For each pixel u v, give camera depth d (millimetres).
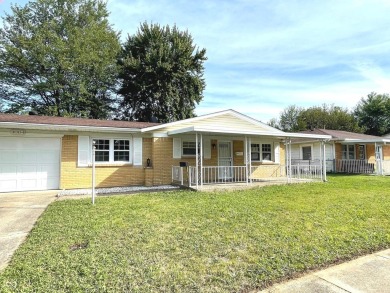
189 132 11500
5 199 8930
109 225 5621
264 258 4000
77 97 24188
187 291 3076
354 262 3986
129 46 25812
